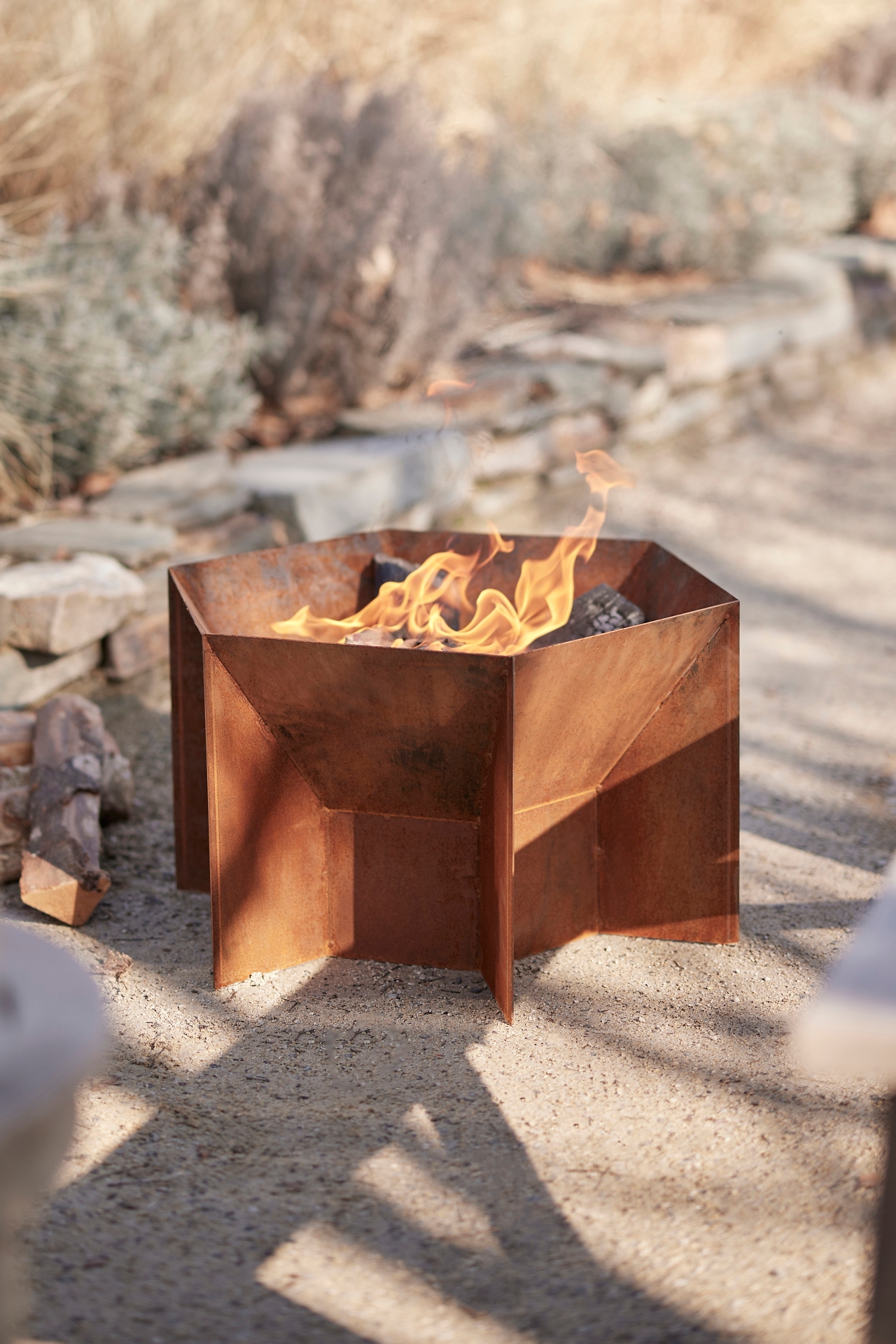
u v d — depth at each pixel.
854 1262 1.73
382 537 2.90
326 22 7.11
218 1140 2.02
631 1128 2.05
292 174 5.12
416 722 2.27
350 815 2.50
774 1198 1.88
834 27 10.70
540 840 2.51
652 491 5.82
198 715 2.65
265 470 4.47
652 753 2.52
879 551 5.26
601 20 8.70
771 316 6.92
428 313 5.38
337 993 2.46
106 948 2.58
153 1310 1.66
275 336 4.94
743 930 2.66
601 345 6.07
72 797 2.79
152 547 3.72
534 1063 2.23
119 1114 2.07
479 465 5.28
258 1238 1.80
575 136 7.24
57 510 4.02
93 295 4.33
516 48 7.95
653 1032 2.32
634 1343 1.60
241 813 2.40
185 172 5.45
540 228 6.56
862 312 7.96
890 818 3.20
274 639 2.24
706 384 6.58
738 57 10.33
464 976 2.51
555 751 2.38
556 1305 1.68
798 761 3.53
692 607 2.59
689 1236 1.80
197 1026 2.33
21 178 5.19
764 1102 2.11
